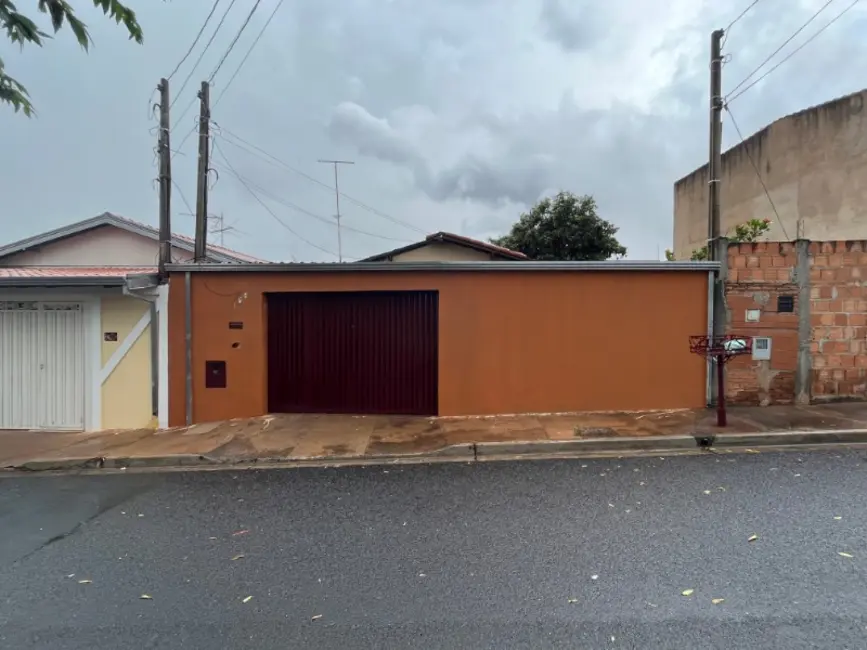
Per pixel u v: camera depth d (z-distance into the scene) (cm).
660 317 859
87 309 884
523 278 862
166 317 884
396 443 726
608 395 862
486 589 338
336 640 289
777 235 1356
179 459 687
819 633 282
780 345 844
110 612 325
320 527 453
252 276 884
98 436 828
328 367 908
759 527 417
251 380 888
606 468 597
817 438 681
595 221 2352
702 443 680
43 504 539
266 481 597
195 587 354
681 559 368
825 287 841
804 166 1284
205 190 985
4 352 885
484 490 535
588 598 322
